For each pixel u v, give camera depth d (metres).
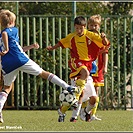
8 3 38.06
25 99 37.16
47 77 22.47
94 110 25.34
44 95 37.16
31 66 22.14
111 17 36.94
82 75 23.47
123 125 22.41
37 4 39.03
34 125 22.03
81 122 24.11
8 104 37.09
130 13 39.81
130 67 37.38
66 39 24.33
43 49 36.75
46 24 36.59
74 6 36.59
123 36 37.06
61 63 36.75
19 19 36.44
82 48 24.02
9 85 22.52
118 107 37.44
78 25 23.81
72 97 22.61
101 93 37.28
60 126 21.50
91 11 38.72
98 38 23.88
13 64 21.92
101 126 21.77
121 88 37.47
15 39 22.11
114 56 37.28
